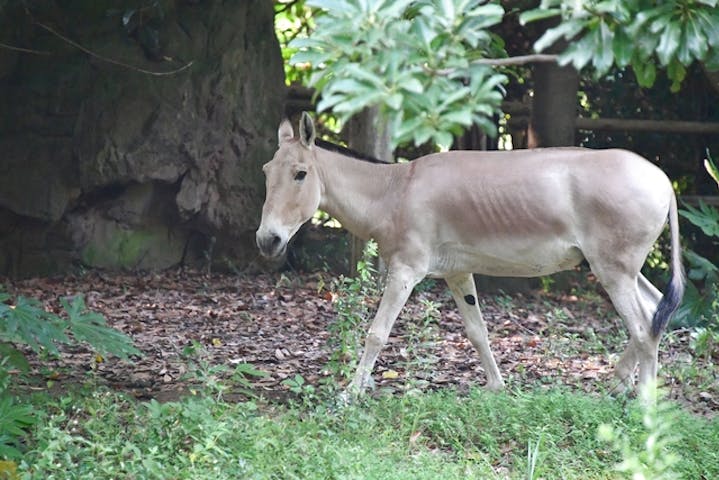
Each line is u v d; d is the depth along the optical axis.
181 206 20.30
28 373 11.62
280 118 21.16
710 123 20.91
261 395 11.16
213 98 20.48
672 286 10.79
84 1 20.05
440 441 9.93
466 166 11.14
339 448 9.16
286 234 11.23
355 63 5.49
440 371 13.00
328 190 11.43
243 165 20.67
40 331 9.02
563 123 20.06
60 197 19.67
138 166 19.94
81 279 19.44
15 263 19.84
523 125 21.16
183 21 20.45
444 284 19.66
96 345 9.27
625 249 10.70
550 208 10.84
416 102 5.39
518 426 9.93
